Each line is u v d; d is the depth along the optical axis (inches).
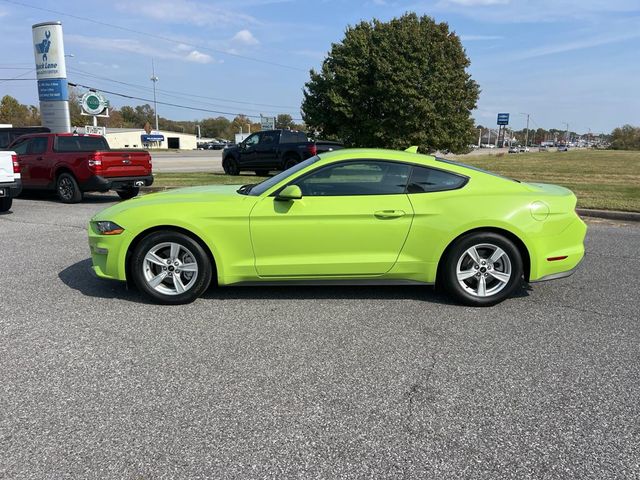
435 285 185.6
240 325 165.5
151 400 118.6
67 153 456.4
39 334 156.9
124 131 3666.3
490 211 177.2
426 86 1022.4
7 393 121.4
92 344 149.9
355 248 179.5
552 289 207.6
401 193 180.4
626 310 182.4
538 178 826.2
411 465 96.0
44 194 549.0
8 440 103.2
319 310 179.9
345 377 130.4
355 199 178.4
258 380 128.5
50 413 113.0
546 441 103.6
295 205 176.6
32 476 92.5
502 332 160.9
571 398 120.6
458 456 98.7
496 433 106.3
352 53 1035.9
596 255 269.0
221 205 178.7
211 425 108.6
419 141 1052.5
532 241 178.9
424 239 178.5
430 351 146.5
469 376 131.3
